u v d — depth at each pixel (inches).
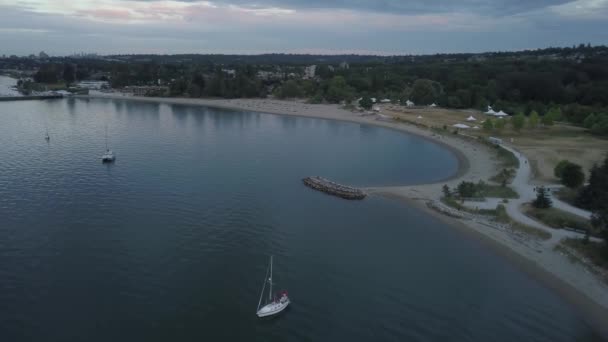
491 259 3548.2
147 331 2527.1
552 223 4040.4
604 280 3171.8
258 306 2785.4
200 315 2682.1
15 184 5083.7
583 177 4798.2
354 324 2655.0
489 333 2630.4
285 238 3806.6
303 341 2490.2
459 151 7593.5
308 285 3056.1
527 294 3056.1
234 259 3378.4
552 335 2635.3
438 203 4739.2
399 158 7101.4
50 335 2468.0
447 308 2859.3
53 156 6520.7
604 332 2677.2
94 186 5064.0
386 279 3186.5
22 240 3602.4
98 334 2486.5
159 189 5012.3
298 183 5521.7
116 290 2915.8
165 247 3535.9
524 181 5408.5
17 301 2765.7
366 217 4402.1
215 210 4394.7
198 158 6638.8
